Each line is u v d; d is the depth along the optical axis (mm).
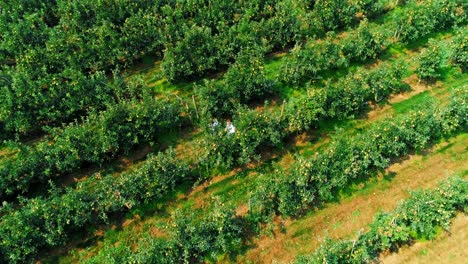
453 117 27469
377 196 25625
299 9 36188
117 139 26422
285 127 27656
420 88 31016
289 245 23859
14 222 22484
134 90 29469
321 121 29109
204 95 28156
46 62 30656
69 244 24188
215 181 26656
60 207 23250
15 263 22422
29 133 29203
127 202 24438
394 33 33594
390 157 27078
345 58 30984
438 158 27172
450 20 34719
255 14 34875
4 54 32469
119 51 31797
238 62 29812
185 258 22156
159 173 25031
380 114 29656
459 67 31906
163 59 31969
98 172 27266
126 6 34062
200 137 28953
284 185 23938
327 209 25156
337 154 24859
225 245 22859
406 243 23422
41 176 25672
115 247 24000
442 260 22859
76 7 33562
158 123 27969
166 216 25266
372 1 34719
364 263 22594
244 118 26109
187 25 34188
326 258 21078
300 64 30062
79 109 28969
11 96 27469
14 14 33688
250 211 24844
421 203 23016
